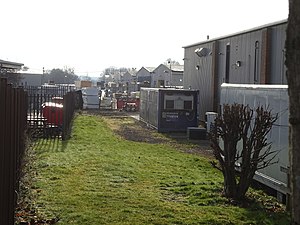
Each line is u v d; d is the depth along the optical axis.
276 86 11.04
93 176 12.44
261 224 8.42
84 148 18.38
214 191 10.79
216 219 8.53
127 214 8.69
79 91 48.66
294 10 2.96
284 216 8.98
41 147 17.89
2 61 40.28
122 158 16.25
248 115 10.32
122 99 52.28
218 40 31.27
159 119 28.02
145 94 33.81
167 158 17.06
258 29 24.14
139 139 24.23
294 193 2.94
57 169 13.14
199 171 14.34
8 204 6.35
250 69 25.58
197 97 28.27
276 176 10.64
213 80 31.66
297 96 2.94
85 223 8.05
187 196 10.48
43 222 7.94
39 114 22.94
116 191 10.70
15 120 7.28
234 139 10.28
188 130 24.86
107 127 30.22
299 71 2.94
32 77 65.81
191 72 37.72
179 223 8.25
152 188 11.28
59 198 9.68
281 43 21.92
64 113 20.91
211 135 10.66
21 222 7.71
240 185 10.22
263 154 10.88
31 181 10.85
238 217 8.81
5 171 6.04
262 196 10.78
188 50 38.88
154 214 8.77
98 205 9.27
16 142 7.59
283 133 10.41
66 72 119.38
